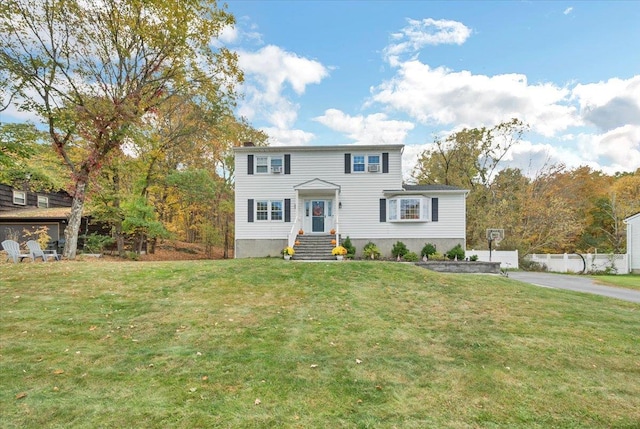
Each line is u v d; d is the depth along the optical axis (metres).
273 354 4.43
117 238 19.86
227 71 16.56
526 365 4.31
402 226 18.47
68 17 12.88
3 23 11.87
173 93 16.12
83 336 4.89
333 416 3.02
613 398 3.51
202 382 3.59
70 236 13.52
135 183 20.03
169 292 7.51
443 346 4.94
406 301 7.54
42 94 13.04
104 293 7.16
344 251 16.09
